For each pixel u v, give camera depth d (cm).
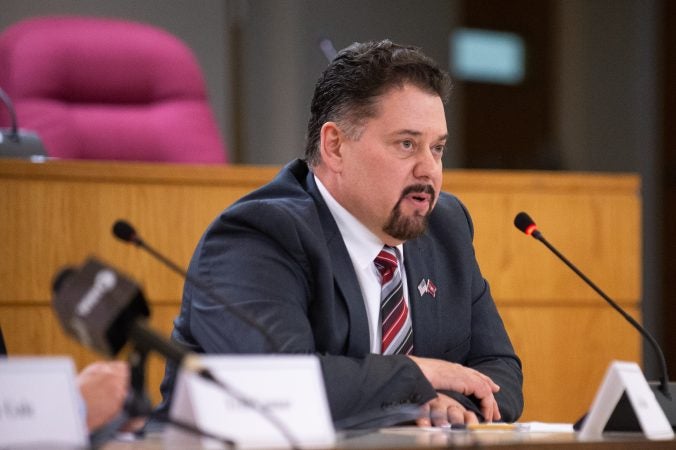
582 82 1745
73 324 371
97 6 1374
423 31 1691
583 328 883
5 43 1081
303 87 1543
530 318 870
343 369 534
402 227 595
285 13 1535
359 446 397
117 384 445
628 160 1698
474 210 862
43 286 780
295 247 577
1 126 1044
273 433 399
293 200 606
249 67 1513
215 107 1438
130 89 1104
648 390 484
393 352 598
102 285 370
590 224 888
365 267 604
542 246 875
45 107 1058
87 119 1069
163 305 802
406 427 530
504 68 1773
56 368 386
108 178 796
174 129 1091
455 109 1744
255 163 1522
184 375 394
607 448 436
